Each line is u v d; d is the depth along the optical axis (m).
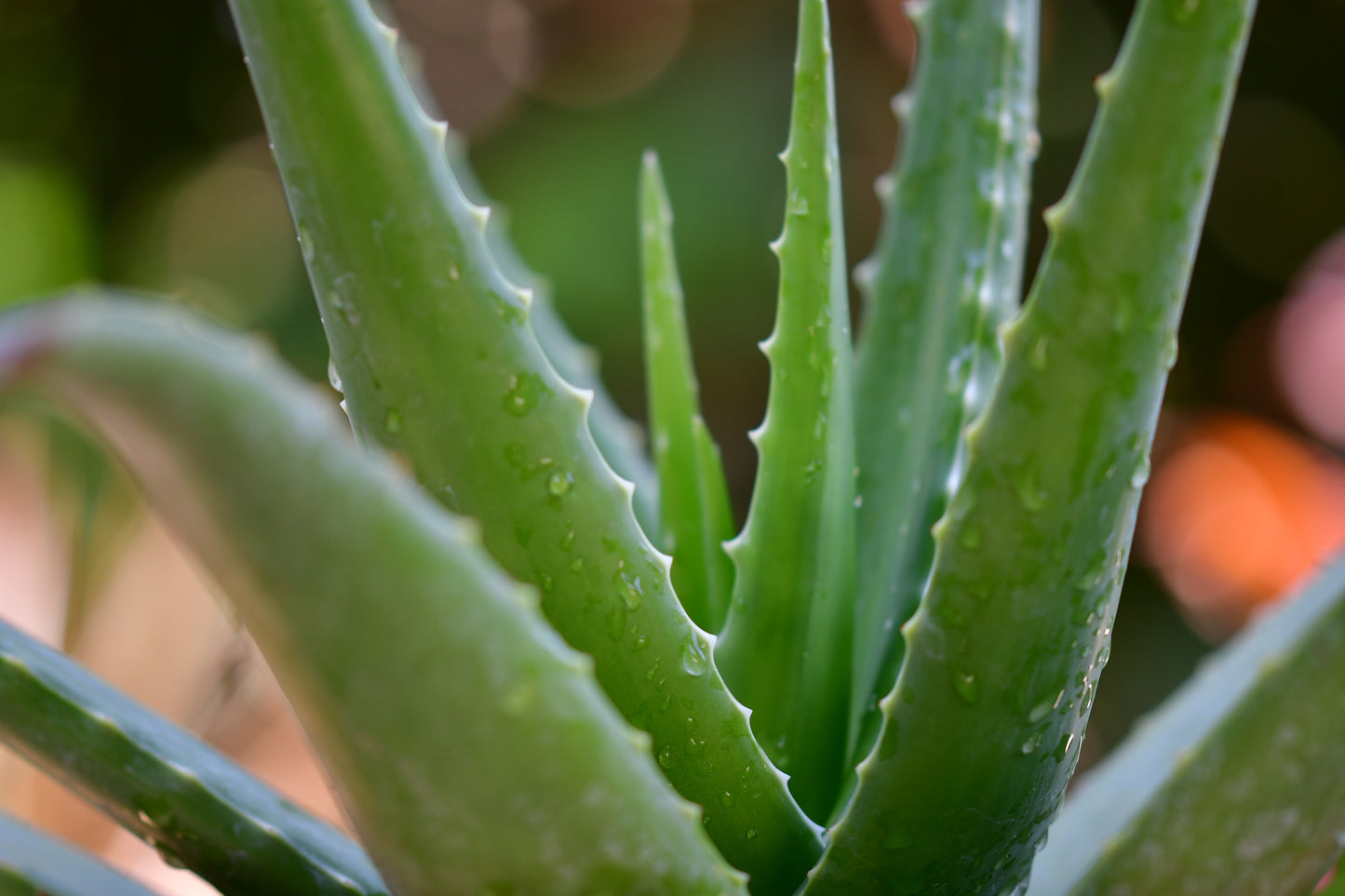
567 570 0.41
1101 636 0.41
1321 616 0.42
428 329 0.41
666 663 0.42
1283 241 1.70
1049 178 1.71
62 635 0.68
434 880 0.38
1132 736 0.49
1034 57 0.52
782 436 0.45
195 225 1.97
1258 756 0.42
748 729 0.42
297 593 0.36
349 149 0.40
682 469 0.48
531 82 1.85
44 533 0.72
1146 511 1.60
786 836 0.43
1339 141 1.69
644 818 0.38
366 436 0.42
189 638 0.66
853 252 1.73
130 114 1.99
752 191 1.65
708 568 0.48
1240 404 1.67
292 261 1.93
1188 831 0.42
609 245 1.64
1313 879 0.43
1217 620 1.50
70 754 0.42
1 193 1.82
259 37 0.40
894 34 1.75
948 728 0.41
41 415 0.76
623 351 1.62
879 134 1.76
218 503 0.35
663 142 1.69
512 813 0.37
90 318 0.33
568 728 0.37
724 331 1.63
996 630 0.40
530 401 0.41
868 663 0.48
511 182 1.72
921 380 0.50
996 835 0.42
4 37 1.90
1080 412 0.39
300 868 0.42
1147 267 0.39
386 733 0.37
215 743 0.66
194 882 0.62
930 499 0.48
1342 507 1.48
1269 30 1.68
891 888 0.42
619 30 1.83
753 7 1.76
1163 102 0.38
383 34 0.41
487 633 0.36
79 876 0.42
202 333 0.35
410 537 0.36
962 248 0.50
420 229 0.41
